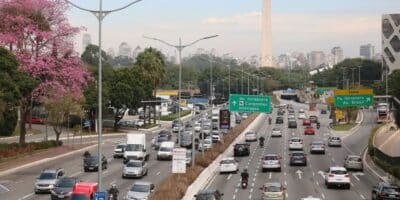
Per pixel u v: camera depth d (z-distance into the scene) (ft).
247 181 193.47
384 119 508.94
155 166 260.01
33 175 230.27
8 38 275.39
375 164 264.31
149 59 527.40
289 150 321.93
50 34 284.41
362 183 207.00
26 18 280.51
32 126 499.10
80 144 370.12
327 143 363.56
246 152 299.17
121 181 208.54
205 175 219.41
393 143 358.23
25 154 285.84
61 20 291.38
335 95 293.84
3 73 233.96
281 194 155.22
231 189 189.67
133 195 154.51
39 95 288.71
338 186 193.26
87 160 240.73
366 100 291.38
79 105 366.22
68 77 293.23
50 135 432.66
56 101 323.98
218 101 511.40
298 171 240.73
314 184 202.69
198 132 378.73
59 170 191.93
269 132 446.60
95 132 468.34
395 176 218.79
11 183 206.80
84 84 309.01
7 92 233.35
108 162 279.08
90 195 141.28
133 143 277.44
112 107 487.20
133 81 478.59
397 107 305.53
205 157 254.06
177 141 363.35
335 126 485.15
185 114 636.89
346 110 513.45
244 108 312.29
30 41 286.05
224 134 383.65
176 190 162.50
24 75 251.39
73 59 295.28
